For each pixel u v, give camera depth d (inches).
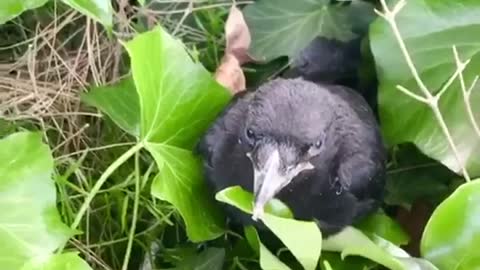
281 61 23.2
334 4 23.3
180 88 19.6
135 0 23.8
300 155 18.5
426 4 20.0
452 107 19.3
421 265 17.7
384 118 20.0
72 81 22.0
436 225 17.8
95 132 21.8
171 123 19.6
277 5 23.4
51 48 22.3
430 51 19.8
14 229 16.9
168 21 23.7
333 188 19.5
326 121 18.9
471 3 19.9
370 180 19.8
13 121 21.3
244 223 19.8
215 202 20.1
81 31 22.7
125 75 22.3
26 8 18.0
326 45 22.7
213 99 20.3
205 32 23.6
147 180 20.3
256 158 18.3
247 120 19.0
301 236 17.1
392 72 19.9
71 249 20.3
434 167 21.4
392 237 20.2
